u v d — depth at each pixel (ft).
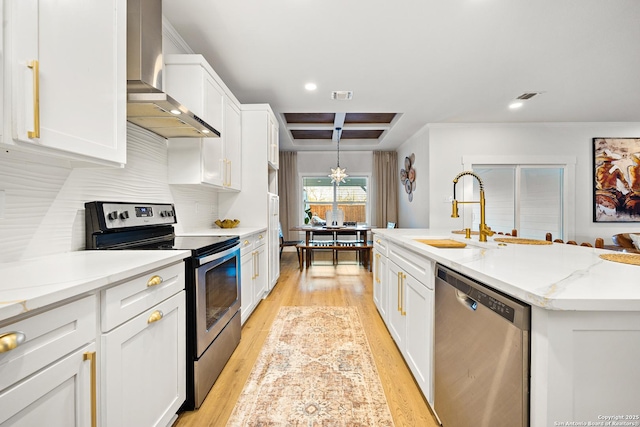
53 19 3.23
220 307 6.29
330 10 6.84
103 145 4.02
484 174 16.07
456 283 4.01
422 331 5.30
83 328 2.87
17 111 2.84
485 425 3.29
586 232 15.93
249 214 11.34
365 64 9.43
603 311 2.48
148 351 3.91
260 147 11.30
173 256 4.39
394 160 23.35
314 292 12.32
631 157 15.81
